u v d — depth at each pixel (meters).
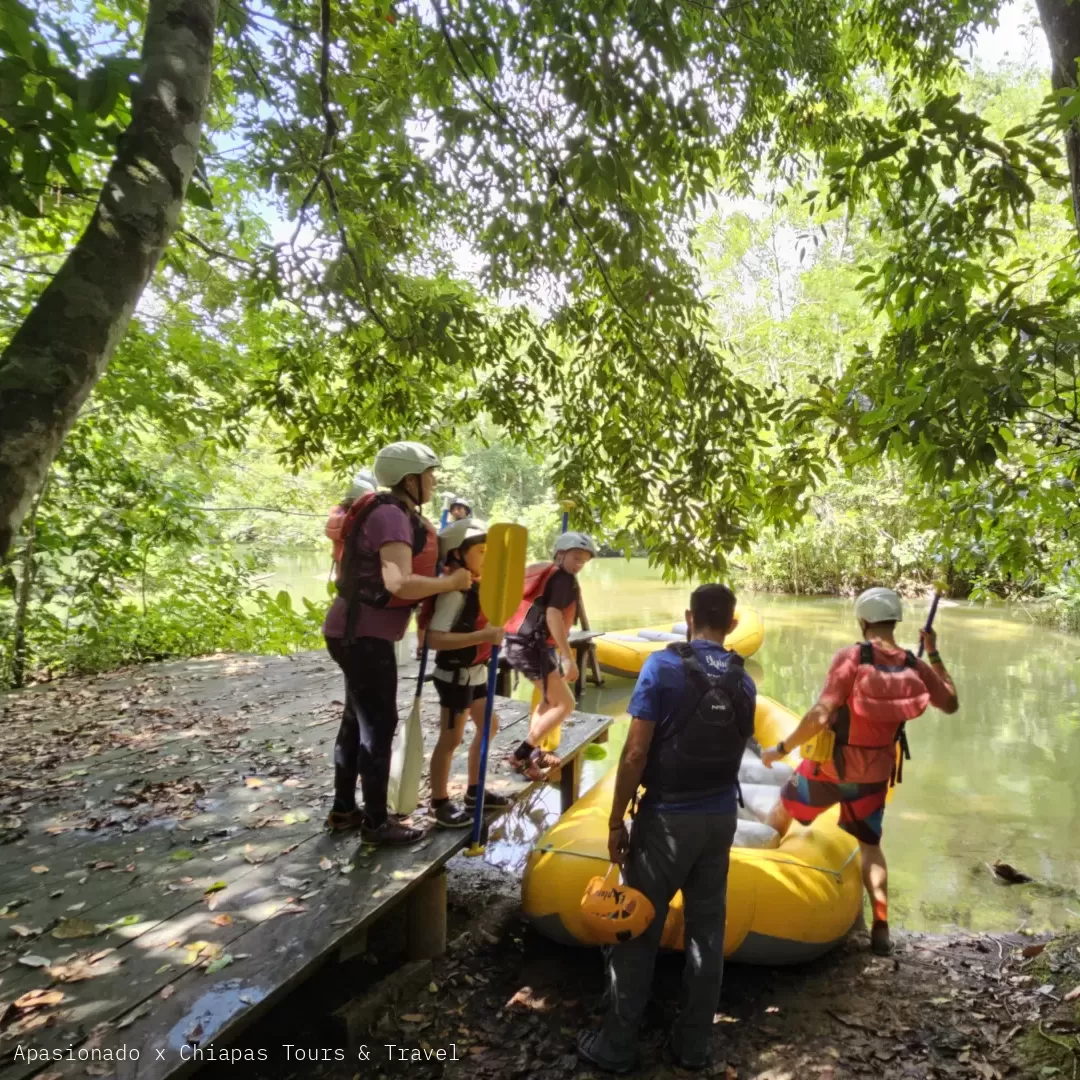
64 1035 1.92
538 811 5.14
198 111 2.13
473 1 3.56
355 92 4.52
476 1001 2.88
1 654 6.54
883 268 3.31
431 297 4.35
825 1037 2.71
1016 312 2.69
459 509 5.34
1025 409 2.70
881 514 16.84
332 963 3.00
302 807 3.38
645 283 3.67
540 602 3.79
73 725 4.67
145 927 2.42
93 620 7.02
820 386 3.57
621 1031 2.47
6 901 2.59
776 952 3.06
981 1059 2.54
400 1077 2.43
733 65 4.20
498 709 5.07
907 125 2.98
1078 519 4.20
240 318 6.79
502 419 4.60
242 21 4.03
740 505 3.93
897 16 5.34
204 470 8.45
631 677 9.71
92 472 6.95
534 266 4.02
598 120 3.12
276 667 6.23
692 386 3.87
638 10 2.90
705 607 2.61
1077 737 6.89
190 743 4.30
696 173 3.76
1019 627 12.79
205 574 8.29
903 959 3.32
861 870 3.55
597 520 4.41
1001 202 3.02
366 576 2.67
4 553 1.58
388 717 2.80
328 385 5.30
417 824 3.14
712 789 2.45
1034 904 3.95
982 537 4.56
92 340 1.77
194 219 6.25
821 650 11.60
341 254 4.06
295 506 10.15
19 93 2.09
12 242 6.39
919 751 6.52
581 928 3.04
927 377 2.80
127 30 5.26
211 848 2.98
